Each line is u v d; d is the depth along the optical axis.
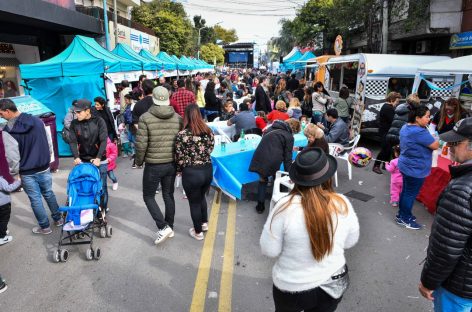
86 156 4.88
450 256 1.87
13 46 14.21
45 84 8.66
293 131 6.02
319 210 1.85
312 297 1.99
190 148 4.12
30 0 11.78
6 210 4.34
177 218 5.26
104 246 4.43
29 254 4.26
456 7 12.48
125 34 22.27
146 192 4.37
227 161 5.71
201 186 4.32
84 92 8.79
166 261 4.08
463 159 2.04
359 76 9.87
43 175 4.61
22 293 3.50
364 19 17.64
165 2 38.34
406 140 4.65
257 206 5.47
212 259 4.12
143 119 4.12
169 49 33.12
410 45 17.36
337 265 2.00
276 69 47.16
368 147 10.04
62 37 17.83
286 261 2.00
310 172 1.87
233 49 52.88
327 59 14.00
